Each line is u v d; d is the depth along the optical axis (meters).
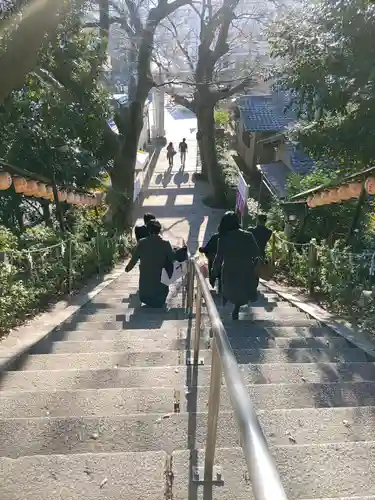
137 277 10.73
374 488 2.33
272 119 21.41
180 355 4.56
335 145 7.65
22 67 4.46
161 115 35.44
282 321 6.05
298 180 11.98
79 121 10.20
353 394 3.54
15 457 2.70
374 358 4.54
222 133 29.64
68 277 8.13
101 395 3.48
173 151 27.69
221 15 18.86
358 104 7.04
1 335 5.33
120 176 17.11
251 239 5.79
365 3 6.20
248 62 20.38
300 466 2.46
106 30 14.02
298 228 11.12
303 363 4.22
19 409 3.32
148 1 19.66
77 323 6.06
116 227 15.35
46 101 9.02
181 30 25.12
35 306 6.68
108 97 11.41
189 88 23.81
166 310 7.00
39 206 12.38
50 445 2.81
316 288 7.62
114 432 2.90
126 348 5.00
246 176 24.25
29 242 7.94
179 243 17.66
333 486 2.34
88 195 12.70
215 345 2.07
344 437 2.90
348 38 6.54
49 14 4.29
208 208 21.55
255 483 1.12
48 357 4.55
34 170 9.52
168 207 21.61
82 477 2.36
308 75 7.29
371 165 7.52
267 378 3.96
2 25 5.15
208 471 2.29
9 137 9.06
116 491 2.27
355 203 10.36
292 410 3.14
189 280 6.46
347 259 6.74
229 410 3.14
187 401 3.41
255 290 5.85
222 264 5.85
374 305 5.58
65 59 8.97
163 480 2.33
